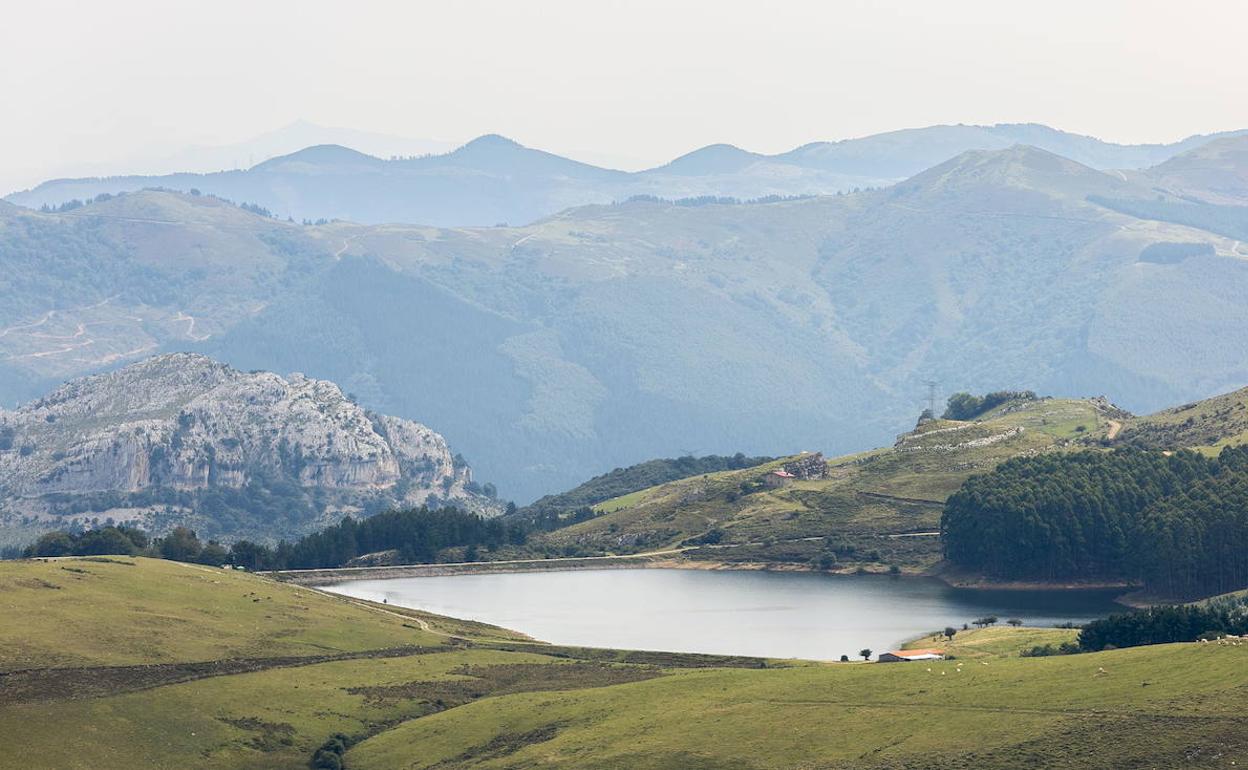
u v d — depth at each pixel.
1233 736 191.75
